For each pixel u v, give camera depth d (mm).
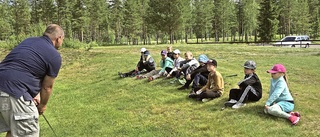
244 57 15484
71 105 7945
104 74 11883
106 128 5984
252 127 5289
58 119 6832
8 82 3270
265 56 15836
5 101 3264
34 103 3482
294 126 5191
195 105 6750
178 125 5781
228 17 63406
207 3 60438
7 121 3371
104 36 68750
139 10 56531
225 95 7098
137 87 8984
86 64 14906
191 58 8773
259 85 6359
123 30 67375
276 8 46500
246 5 63531
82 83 10992
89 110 7312
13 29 63500
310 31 61469
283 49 19922
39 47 3465
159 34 69250
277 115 5457
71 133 5855
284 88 5605
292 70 10719
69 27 57875
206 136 5199
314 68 11117
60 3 55531
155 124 5961
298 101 6438
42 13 57812
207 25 62375
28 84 3371
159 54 17266
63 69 14258
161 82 9172
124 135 5551
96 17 60031
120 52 18719
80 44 23500
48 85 3605
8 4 67312
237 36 84125
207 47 21688
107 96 8500
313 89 7613
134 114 6684
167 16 42562
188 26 59344
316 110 5859
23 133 3402
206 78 7555
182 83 8531
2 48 22844
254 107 6090
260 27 46781
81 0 54469
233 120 5652
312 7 68500
